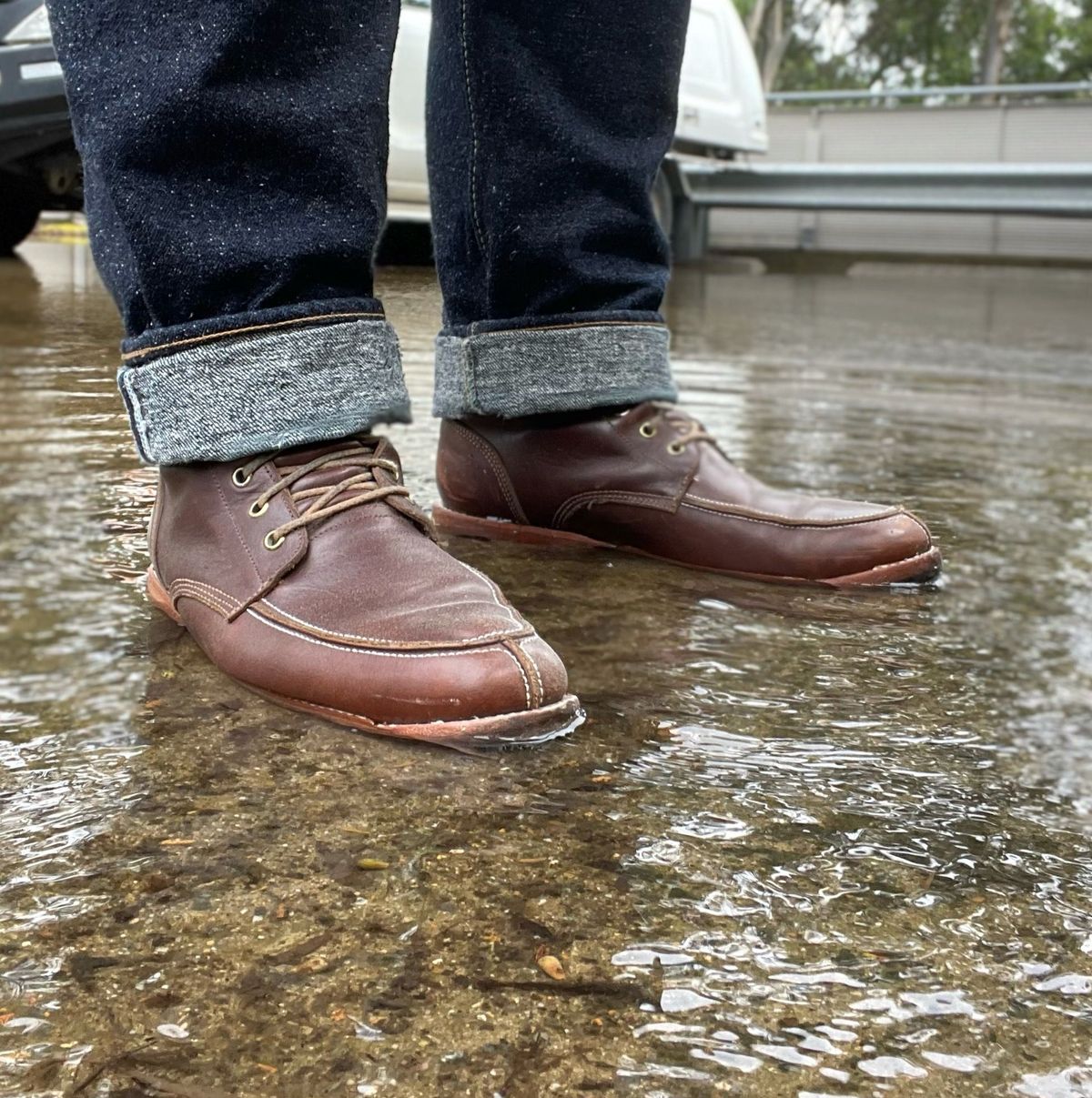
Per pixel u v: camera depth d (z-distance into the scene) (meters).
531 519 1.34
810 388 3.10
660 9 1.19
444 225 1.20
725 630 1.09
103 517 1.34
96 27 0.81
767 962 0.55
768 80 24.38
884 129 11.05
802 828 0.70
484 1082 0.46
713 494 1.26
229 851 0.63
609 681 0.94
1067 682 1.22
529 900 0.60
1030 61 25.11
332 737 0.80
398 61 1.81
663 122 1.25
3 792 0.70
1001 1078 0.48
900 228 10.89
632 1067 0.47
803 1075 0.47
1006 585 1.45
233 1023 0.49
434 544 0.93
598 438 1.28
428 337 1.30
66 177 1.88
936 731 0.88
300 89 0.84
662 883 0.62
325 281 0.90
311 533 0.88
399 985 0.52
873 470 2.00
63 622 1.08
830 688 0.96
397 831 0.67
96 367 1.15
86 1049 0.47
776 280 8.86
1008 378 3.59
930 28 25.19
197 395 0.87
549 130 1.14
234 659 0.88
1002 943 0.58
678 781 0.75
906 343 4.62
